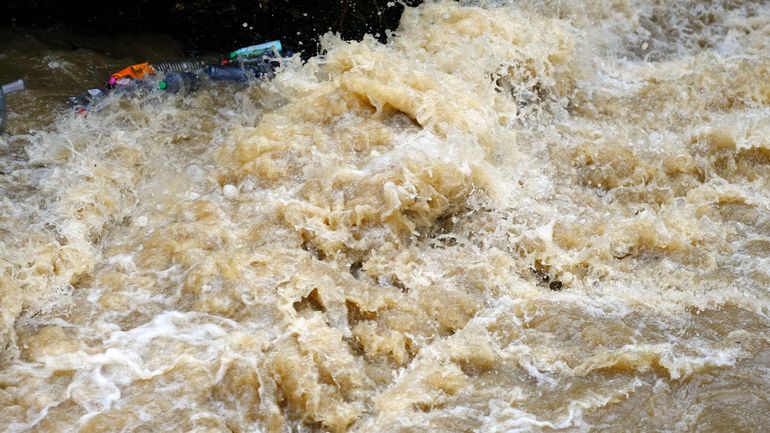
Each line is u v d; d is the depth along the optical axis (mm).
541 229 7324
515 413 5668
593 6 11047
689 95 9398
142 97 8680
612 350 6148
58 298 6316
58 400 5523
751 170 8414
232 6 10062
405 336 6352
